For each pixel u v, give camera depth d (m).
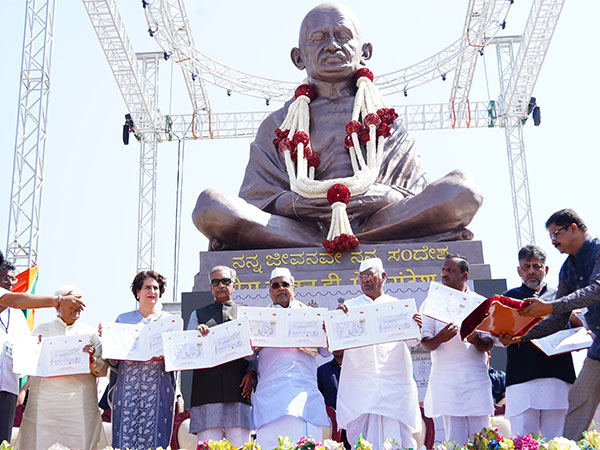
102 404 8.83
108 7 16.89
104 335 6.57
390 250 10.70
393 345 6.50
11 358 6.69
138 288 7.14
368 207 11.29
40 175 14.17
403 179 12.12
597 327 5.64
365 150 12.01
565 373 6.67
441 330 6.42
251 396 6.62
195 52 19.16
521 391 6.67
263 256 10.74
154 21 18.17
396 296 10.14
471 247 10.73
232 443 6.36
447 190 10.81
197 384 6.47
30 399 6.88
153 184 19.98
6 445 5.68
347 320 6.32
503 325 5.62
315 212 11.31
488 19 17.62
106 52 18.31
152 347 6.60
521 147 19.33
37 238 13.88
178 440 8.16
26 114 14.31
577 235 5.86
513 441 5.24
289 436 6.23
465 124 20.16
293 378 6.40
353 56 12.61
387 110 12.01
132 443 6.50
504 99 19.55
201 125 20.67
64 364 6.68
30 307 6.31
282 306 6.79
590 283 5.41
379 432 6.32
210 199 10.99
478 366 6.58
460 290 6.82
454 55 18.95
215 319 6.61
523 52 17.88
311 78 12.77
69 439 6.75
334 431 7.51
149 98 19.86
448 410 6.46
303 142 11.81
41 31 14.62
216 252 10.79
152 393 6.64
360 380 6.42
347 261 10.65
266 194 12.01
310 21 12.80
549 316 6.09
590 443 5.09
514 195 19.09
